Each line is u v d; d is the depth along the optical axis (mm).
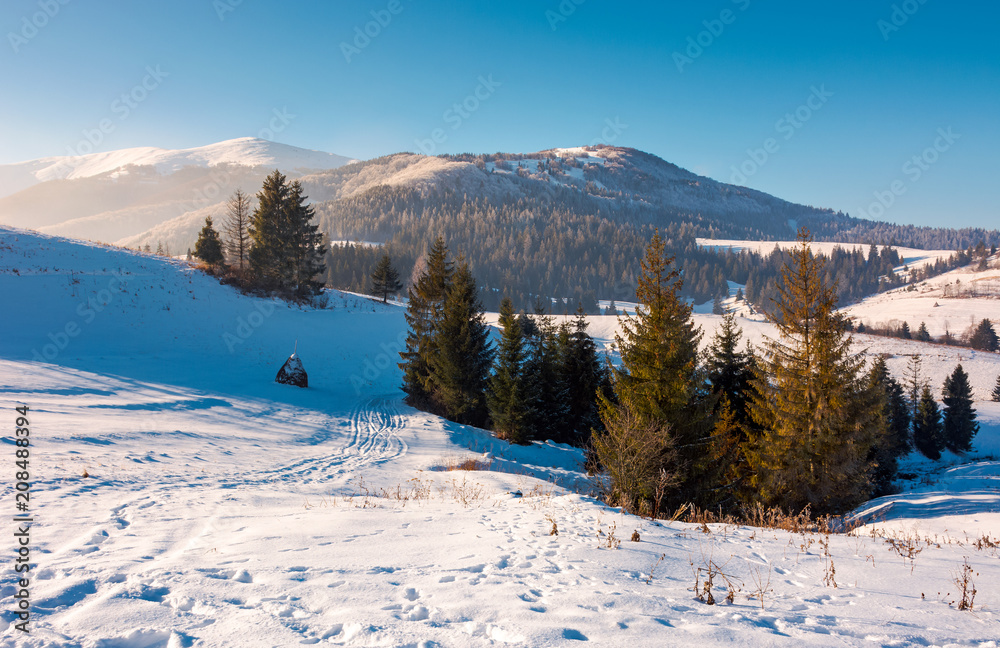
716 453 13711
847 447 15797
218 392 26859
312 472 14008
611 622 2980
